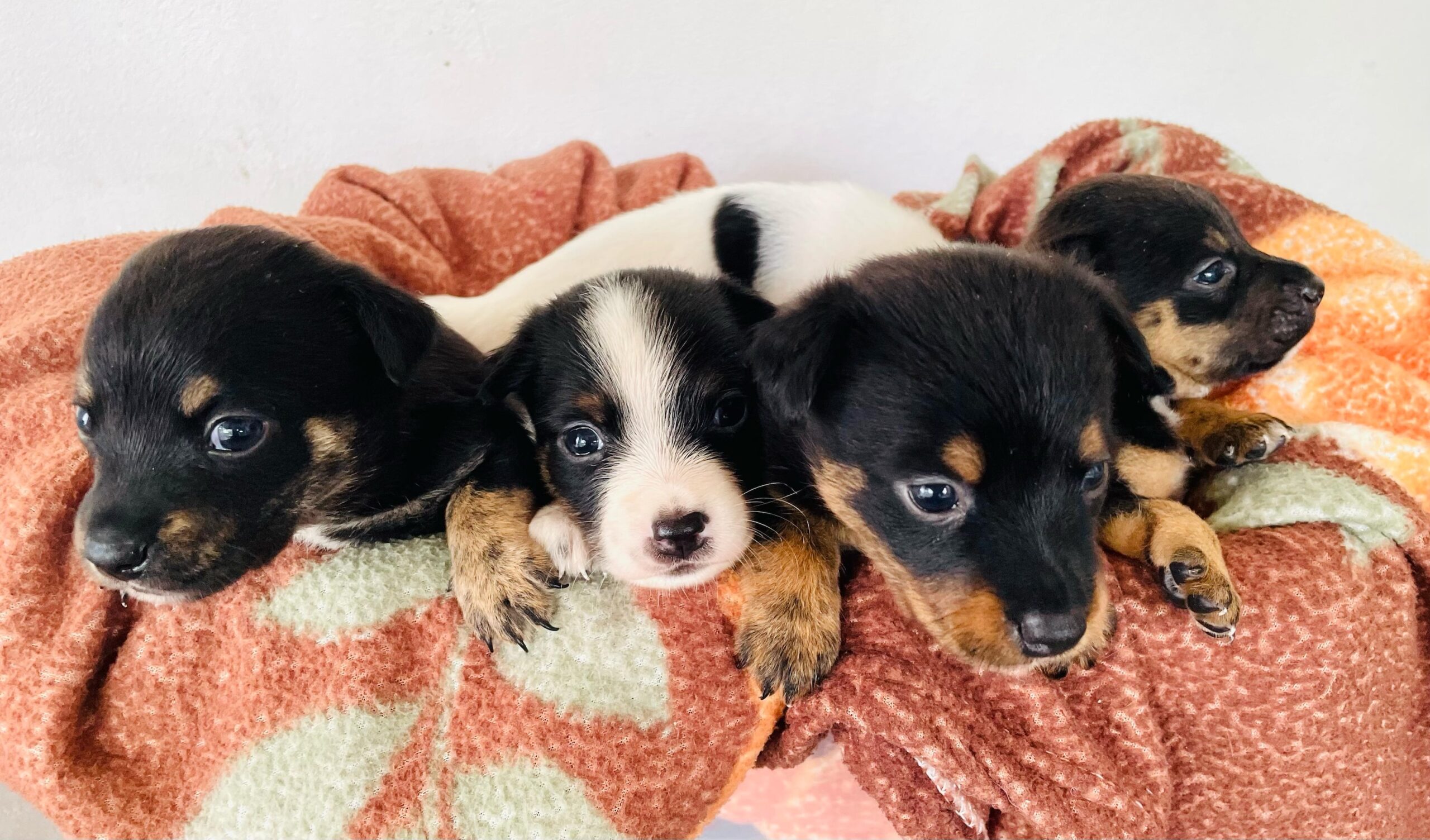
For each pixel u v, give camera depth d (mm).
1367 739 294
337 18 488
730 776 283
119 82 486
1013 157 557
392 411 301
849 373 266
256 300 271
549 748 263
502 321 378
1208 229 357
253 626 281
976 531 251
